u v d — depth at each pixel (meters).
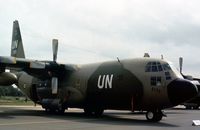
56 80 23.92
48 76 24.94
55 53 24.39
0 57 20.98
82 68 23.91
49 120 18.39
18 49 30.59
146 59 19.64
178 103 18.05
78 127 14.77
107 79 20.97
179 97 17.73
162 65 18.72
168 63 18.88
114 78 20.48
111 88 20.59
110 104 21.25
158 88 18.34
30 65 22.75
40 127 14.42
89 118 20.73
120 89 20.05
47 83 25.39
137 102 19.30
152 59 19.38
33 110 28.25
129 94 19.58
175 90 17.70
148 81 18.80
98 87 21.56
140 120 20.12
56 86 23.84
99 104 22.12
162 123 18.22
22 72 28.86
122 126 15.63
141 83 19.05
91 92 22.11
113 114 26.69
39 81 26.25
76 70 24.12
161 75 18.41
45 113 24.69
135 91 19.25
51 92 25.03
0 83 22.56
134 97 19.33
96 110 23.52
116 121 18.78
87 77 22.64
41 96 26.38
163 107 18.70
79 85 23.20
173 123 18.50
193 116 26.23
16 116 20.83
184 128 15.60
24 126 14.68
